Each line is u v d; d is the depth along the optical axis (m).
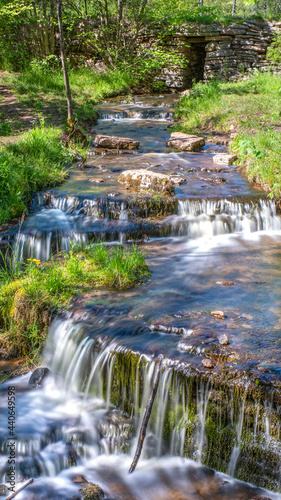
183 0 19.55
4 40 19.27
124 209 7.64
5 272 6.23
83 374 4.72
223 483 3.80
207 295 5.45
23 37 19.81
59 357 4.99
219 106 14.06
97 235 7.02
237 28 18.89
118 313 5.05
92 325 4.88
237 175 9.48
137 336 4.59
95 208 7.71
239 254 6.77
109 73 19.73
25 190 8.28
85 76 19.16
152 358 4.21
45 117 13.18
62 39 10.60
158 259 6.55
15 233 7.02
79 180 9.07
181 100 16.53
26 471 3.99
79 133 11.52
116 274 5.82
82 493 3.74
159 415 4.17
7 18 18.25
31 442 4.12
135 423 4.29
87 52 21.28
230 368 3.95
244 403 3.78
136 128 13.86
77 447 4.18
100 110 15.81
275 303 5.21
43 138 10.35
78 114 14.15
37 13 19.27
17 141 10.38
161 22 20.05
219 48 19.42
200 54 21.62
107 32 19.66
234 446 3.85
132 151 11.20
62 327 5.05
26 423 4.34
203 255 6.73
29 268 6.06
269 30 18.73
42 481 3.93
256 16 19.11
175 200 7.80
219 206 7.82
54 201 8.10
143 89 20.00
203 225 7.54
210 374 3.93
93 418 4.40
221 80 18.80
